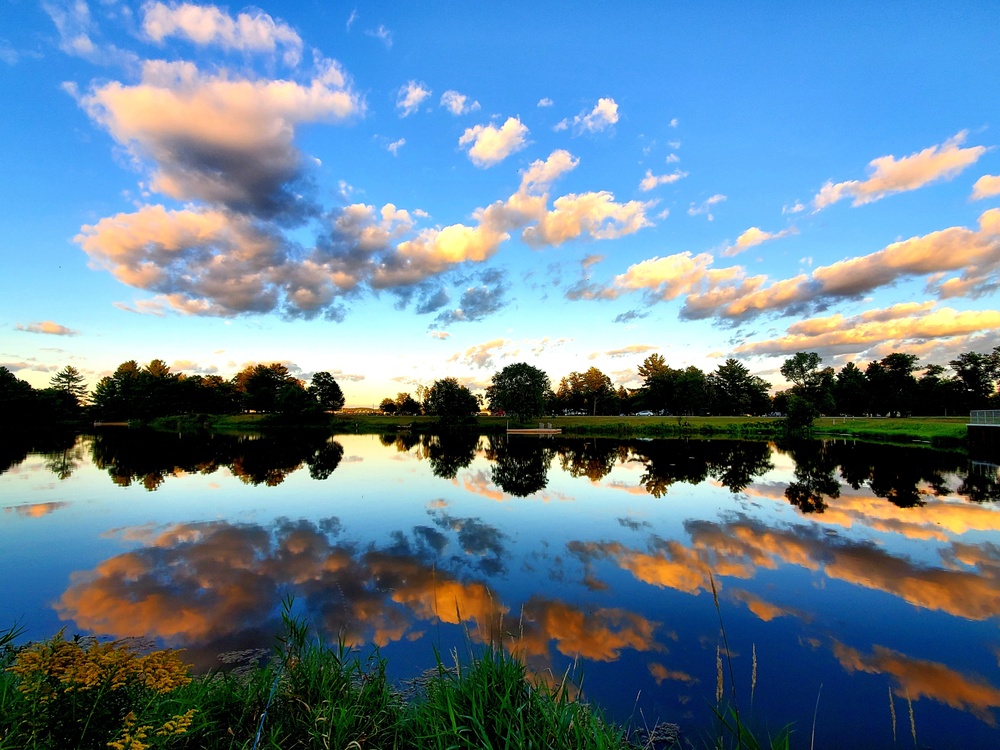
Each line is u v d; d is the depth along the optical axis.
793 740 4.89
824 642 7.07
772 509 16.14
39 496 18.31
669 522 14.37
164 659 3.35
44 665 2.91
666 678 6.00
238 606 8.13
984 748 4.83
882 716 5.33
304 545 11.87
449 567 10.27
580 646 6.83
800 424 57.72
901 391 94.81
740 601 8.52
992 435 31.80
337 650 6.56
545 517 15.01
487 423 84.88
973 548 11.62
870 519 14.69
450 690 4.29
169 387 88.81
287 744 3.77
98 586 9.05
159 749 3.28
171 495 18.64
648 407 101.69
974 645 7.03
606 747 3.80
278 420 80.81
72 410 95.56
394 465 29.56
